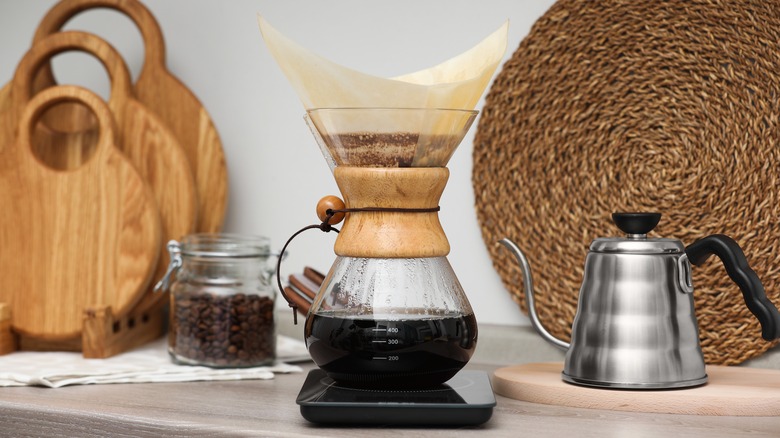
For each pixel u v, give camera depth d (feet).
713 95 4.13
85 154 5.12
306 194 5.12
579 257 4.39
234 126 5.30
